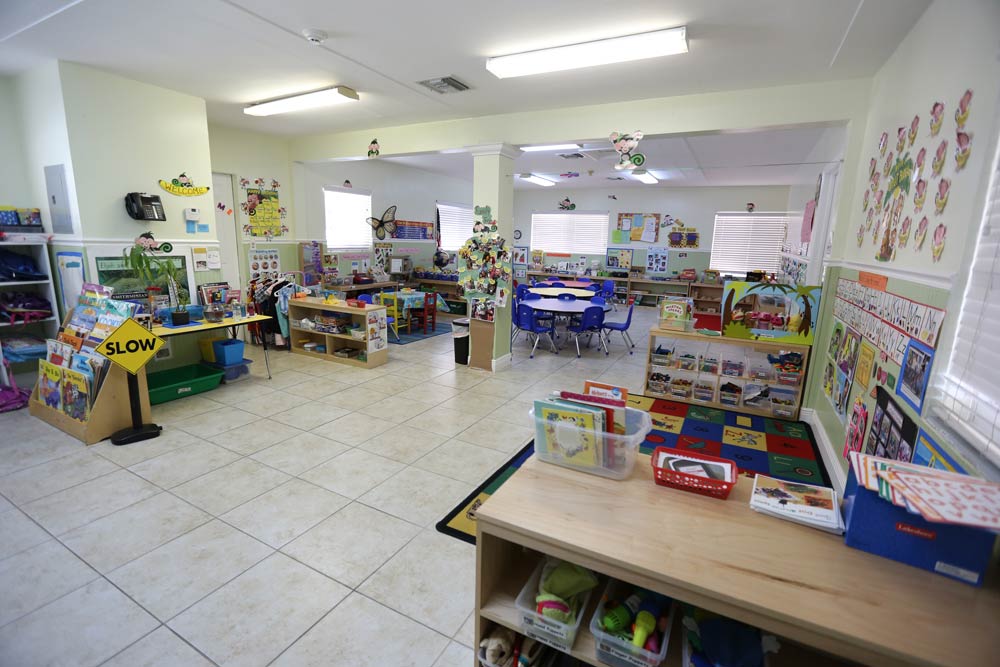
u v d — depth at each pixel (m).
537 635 1.23
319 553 2.19
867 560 1.05
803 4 2.36
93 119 3.65
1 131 3.82
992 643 0.84
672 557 1.05
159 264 4.12
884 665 0.84
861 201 3.22
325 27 2.82
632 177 8.32
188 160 4.32
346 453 3.18
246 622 1.80
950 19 1.92
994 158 1.42
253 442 3.30
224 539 2.26
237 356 4.62
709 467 1.36
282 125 5.43
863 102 3.35
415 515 2.50
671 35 2.67
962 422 1.35
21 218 3.81
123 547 2.19
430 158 7.64
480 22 2.71
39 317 3.82
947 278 1.58
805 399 3.93
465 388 4.60
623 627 1.17
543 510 1.23
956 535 0.97
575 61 3.09
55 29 2.93
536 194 11.48
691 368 4.30
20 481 2.71
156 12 2.67
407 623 1.81
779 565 1.03
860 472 1.09
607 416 1.38
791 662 1.09
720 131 3.89
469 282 5.15
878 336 2.35
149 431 3.30
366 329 5.10
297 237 6.60
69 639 1.70
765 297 3.95
